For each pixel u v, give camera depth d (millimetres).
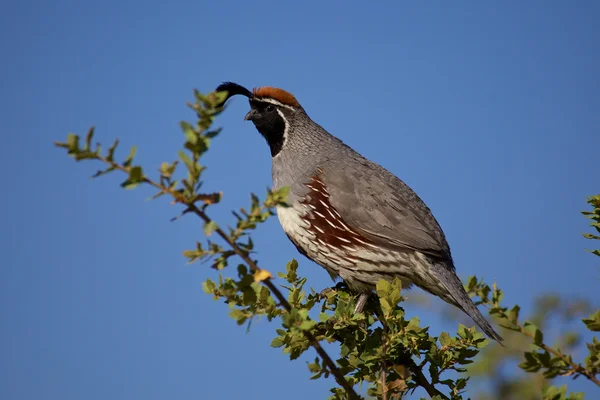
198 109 4699
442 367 7090
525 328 5465
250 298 5812
